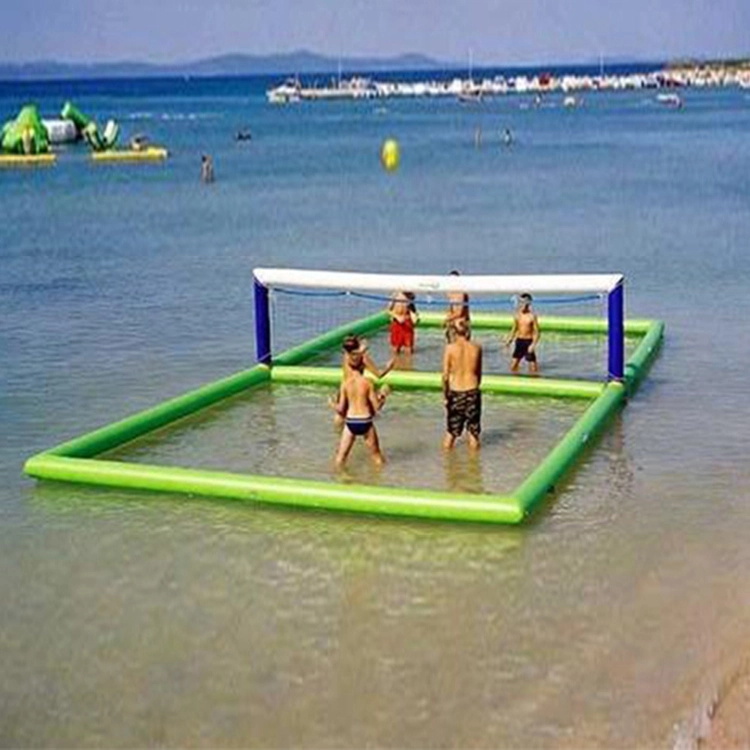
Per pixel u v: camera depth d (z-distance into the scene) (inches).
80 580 411.5
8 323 866.1
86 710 326.6
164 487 488.1
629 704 319.9
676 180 1994.3
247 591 399.5
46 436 582.2
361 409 515.8
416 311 810.8
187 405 601.9
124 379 697.0
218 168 2437.3
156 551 434.9
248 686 336.8
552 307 894.4
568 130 3850.9
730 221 1396.4
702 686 327.0
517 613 377.4
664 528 445.1
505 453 537.6
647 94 7509.8
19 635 371.2
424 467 520.1
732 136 3312.0
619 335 616.7
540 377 665.6
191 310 912.3
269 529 451.2
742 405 609.6
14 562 427.5
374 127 4222.4
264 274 663.1
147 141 3344.0
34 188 2023.9
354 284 645.3
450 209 1617.9
